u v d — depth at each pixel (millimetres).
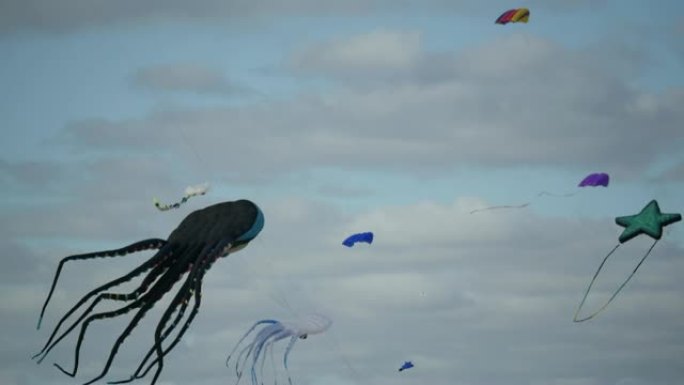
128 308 124312
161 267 126125
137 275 125250
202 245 126375
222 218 127625
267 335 133375
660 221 129500
